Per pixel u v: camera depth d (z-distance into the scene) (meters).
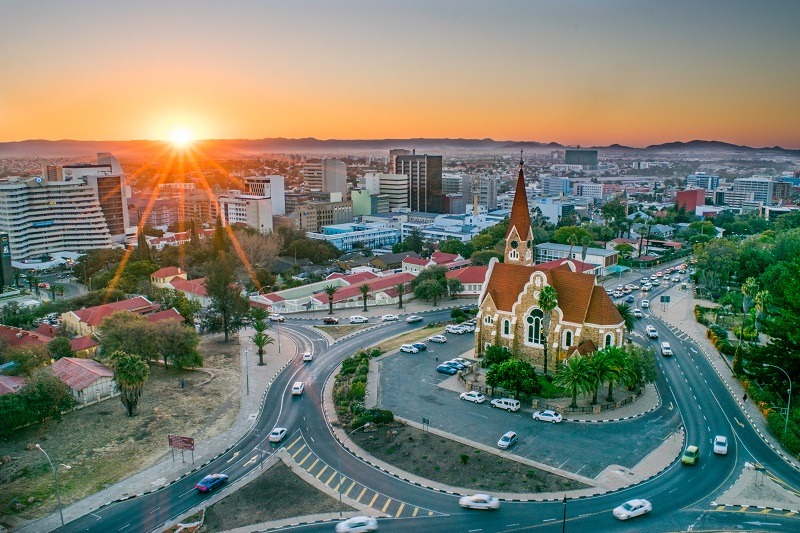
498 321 150.75
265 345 178.62
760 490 94.69
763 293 164.62
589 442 111.38
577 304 138.62
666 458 105.00
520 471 101.62
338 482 101.12
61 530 90.06
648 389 136.38
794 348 122.81
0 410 116.62
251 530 88.44
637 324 191.50
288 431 121.44
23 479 104.81
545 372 140.00
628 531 85.06
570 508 90.94
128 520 92.12
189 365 157.75
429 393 136.12
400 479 101.25
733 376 144.25
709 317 197.75
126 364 126.19
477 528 86.88
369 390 138.25
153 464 109.56
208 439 119.00
